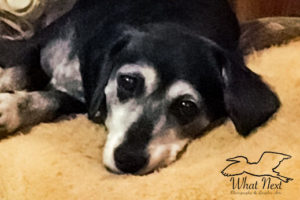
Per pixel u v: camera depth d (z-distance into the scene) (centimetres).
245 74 66
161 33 66
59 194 58
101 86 66
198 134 66
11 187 59
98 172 61
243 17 88
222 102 66
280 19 84
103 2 74
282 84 70
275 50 77
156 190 58
